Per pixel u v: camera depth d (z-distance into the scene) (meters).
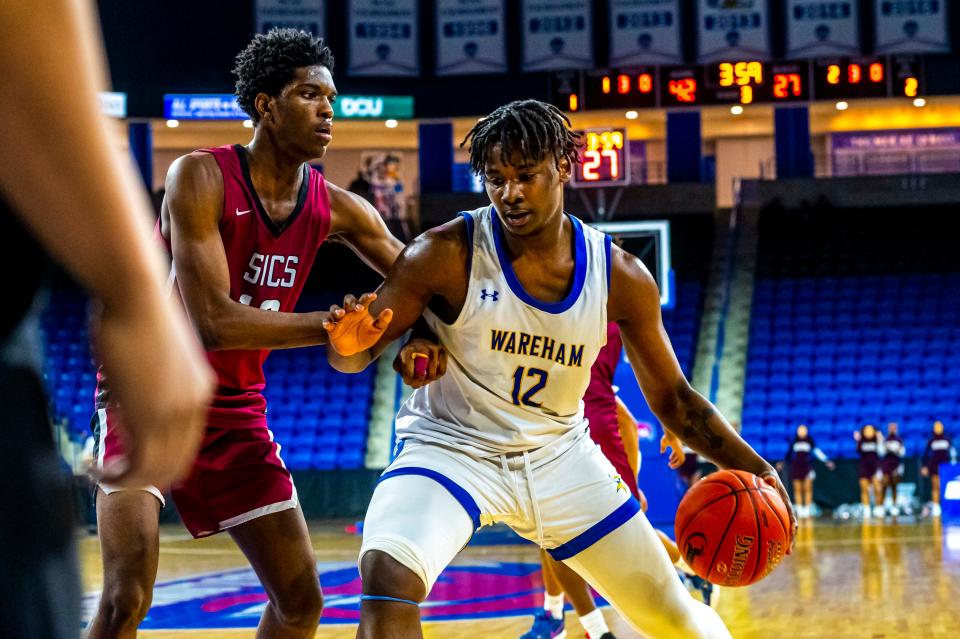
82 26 0.62
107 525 2.58
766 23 17.80
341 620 5.97
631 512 2.77
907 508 14.48
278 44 2.88
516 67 18.06
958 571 7.64
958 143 19.42
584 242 2.76
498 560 9.30
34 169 0.61
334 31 18.08
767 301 18.12
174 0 17.75
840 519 13.55
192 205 2.78
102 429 2.61
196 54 17.72
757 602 6.29
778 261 18.72
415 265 2.65
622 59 17.98
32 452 0.74
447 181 18.34
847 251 18.73
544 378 2.74
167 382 0.66
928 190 18.14
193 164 2.82
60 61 0.60
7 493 0.72
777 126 18.39
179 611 6.49
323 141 2.93
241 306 2.70
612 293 2.78
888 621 5.49
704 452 2.96
